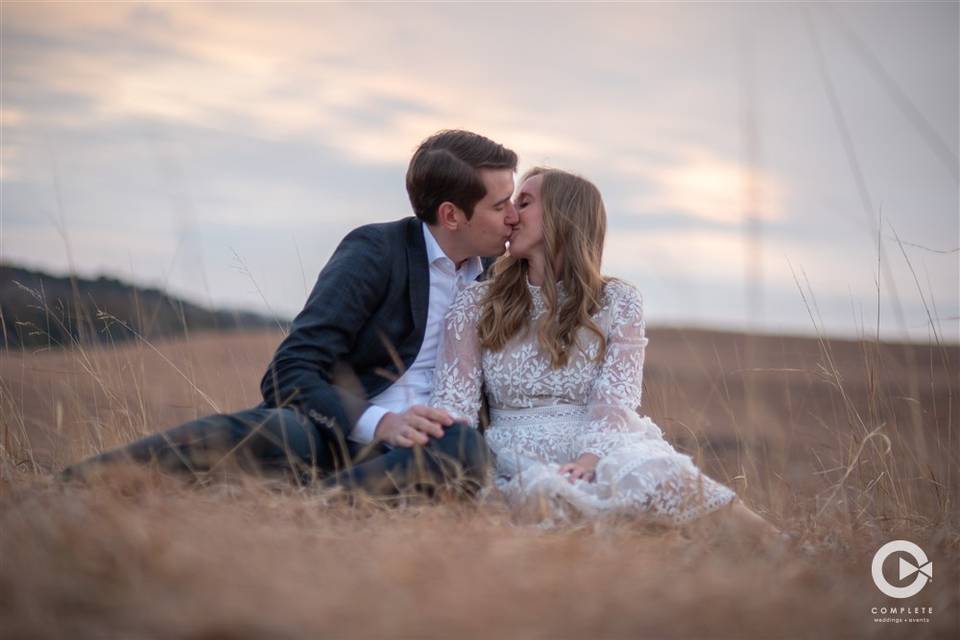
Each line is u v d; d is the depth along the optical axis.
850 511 3.89
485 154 4.00
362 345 3.97
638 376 4.00
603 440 3.74
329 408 3.65
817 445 4.65
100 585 2.29
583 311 3.95
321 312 3.87
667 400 5.08
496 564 2.61
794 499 4.23
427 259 4.11
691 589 2.52
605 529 3.15
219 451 3.44
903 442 4.32
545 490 3.44
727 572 2.78
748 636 2.34
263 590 2.30
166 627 2.09
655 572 2.68
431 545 2.76
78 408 4.27
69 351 4.68
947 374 4.48
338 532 2.96
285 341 3.86
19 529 2.62
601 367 4.01
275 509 3.08
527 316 4.02
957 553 3.52
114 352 4.75
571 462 3.84
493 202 4.00
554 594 2.41
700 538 3.30
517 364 4.00
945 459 4.38
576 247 3.97
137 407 4.40
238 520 2.88
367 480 3.42
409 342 4.04
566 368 3.98
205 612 2.16
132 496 3.05
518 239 4.02
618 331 4.00
